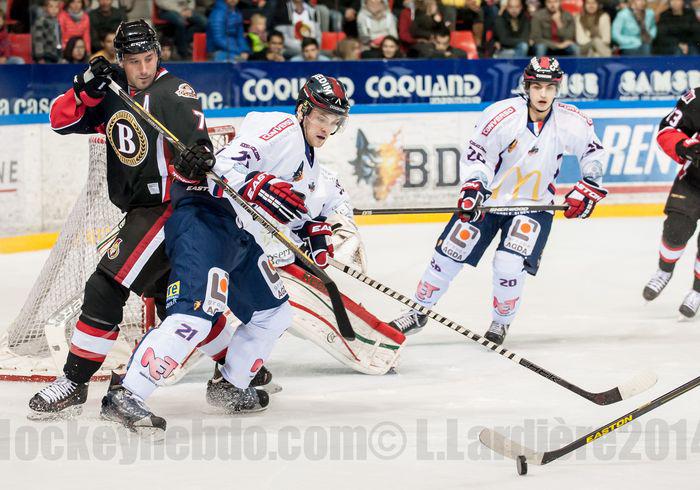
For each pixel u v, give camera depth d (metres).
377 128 23.12
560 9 25.14
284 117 8.63
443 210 11.52
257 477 7.15
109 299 8.68
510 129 11.74
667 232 14.12
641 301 15.19
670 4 25.61
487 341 8.69
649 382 8.30
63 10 21.94
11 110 20.44
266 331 8.84
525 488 6.86
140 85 8.63
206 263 8.19
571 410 9.12
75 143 21.05
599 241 20.86
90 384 10.14
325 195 9.50
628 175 24.34
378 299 15.41
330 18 24.41
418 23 24.30
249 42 23.67
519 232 11.89
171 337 8.03
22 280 17.16
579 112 12.03
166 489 6.89
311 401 9.55
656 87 24.83
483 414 8.99
